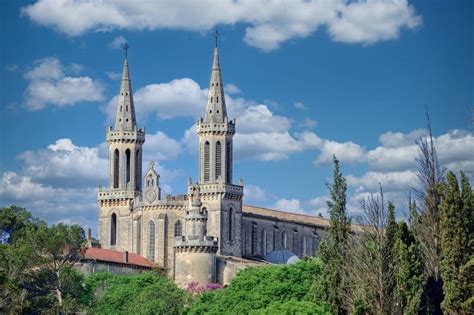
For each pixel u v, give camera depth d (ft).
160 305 567.18
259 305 547.08
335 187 432.66
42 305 539.29
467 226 384.06
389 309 384.06
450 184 387.75
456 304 375.86
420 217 423.64
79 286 562.66
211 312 550.77
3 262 542.16
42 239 548.72
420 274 388.37
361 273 393.70
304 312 432.66
